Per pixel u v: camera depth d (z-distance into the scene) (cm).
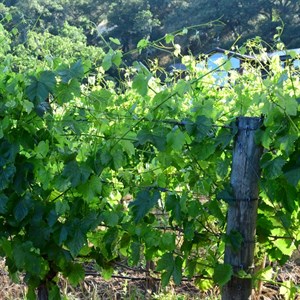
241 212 352
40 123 361
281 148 335
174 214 360
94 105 366
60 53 481
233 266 359
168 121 351
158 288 509
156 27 5206
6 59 372
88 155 364
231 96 440
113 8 5141
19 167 360
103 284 541
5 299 518
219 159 364
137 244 374
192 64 538
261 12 4688
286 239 388
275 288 529
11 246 378
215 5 4788
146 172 390
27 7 4100
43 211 367
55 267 395
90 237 396
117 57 347
